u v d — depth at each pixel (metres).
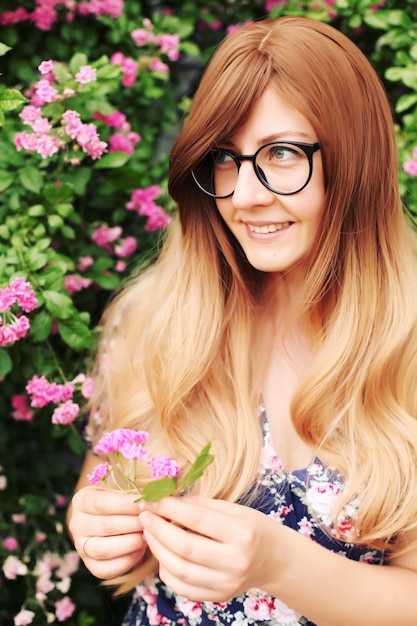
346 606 1.06
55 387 1.32
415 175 1.45
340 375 1.15
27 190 1.34
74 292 1.46
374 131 1.10
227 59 1.06
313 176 1.07
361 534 1.13
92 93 1.35
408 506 1.12
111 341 1.31
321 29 1.08
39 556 1.49
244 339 1.19
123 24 1.49
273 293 1.21
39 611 1.47
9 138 1.33
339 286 1.15
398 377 1.16
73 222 1.42
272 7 1.60
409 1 1.51
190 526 1.01
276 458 1.15
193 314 1.19
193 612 1.17
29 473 1.55
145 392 1.23
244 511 1.03
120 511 1.06
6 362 1.28
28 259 1.28
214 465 1.15
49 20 1.43
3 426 1.49
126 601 1.59
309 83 1.04
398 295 1.15
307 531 1.14
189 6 1.60
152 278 1.30
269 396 1.20
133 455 1.02
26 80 1.44
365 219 1.13
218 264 1.20
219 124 1.06
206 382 1.19
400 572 1.11
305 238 1.10
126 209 1.52
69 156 1.34
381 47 1.55
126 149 1.43
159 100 1.58
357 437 1.14
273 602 1.14
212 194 1.12
